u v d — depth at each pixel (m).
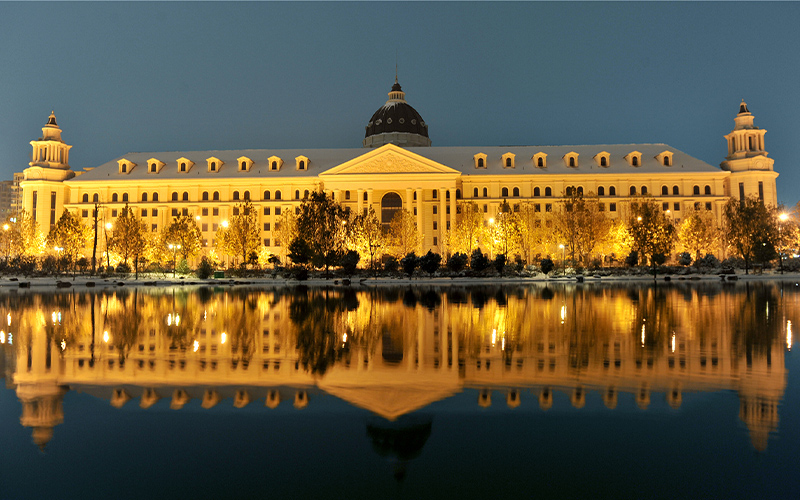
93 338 14.77
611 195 90.69
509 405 7.90
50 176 95.56
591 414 7.44
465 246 73.88
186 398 8.44
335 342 13.84
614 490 5.10
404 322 18.39
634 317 19.42
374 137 103.12
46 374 10.13
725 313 20.53
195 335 15.28
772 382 9.18
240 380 9.61
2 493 5.12
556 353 12.06
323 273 59.09
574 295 32.19
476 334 15.17
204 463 5.84
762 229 58.81
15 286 46.28
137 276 57.00
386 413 7.60
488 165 95.75
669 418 7.23
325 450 6.19
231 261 84.00
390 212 94.44
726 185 92.94
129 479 5.45
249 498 4.98
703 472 5.50
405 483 5.27
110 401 8.30
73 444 6.46
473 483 5.29
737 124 96.38
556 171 92.81
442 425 7.02
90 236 76.19
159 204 92.44
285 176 92.81
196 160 100.38
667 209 89.44
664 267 62.34
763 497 4.94
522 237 70.56
